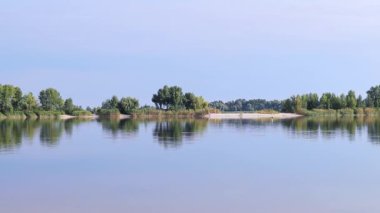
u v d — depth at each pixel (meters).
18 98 167.00
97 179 26.78
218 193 22.70
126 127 82.12
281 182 25.38
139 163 32.94
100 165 32.12
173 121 116.56
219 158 35.31
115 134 62.41
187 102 184.62
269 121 112.56
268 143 47.19
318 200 21.16
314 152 38.72
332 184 24.73
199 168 30.34
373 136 55.09
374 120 117.00
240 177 26.98
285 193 22.62
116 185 24.92
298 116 172.38
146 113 176.88
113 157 36.56
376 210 19.38
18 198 21.95
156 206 20.23
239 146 44.34
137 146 45.09
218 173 28.38
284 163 32.31
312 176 27.12
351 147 42.31
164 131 68.75
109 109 176.62
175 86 184.12
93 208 19.98
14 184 25.45
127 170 29.84
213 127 80.56
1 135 60.16
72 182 25.92
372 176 26.94
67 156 37.38
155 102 184.75
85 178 27.14
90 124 96.44
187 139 52.97
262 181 25.72
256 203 20.66
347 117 154.25
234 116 171.38
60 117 165.75
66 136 58.91
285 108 192.50
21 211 19.56
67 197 22.06
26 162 33.91
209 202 20.89
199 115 176.88
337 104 194.38
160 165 31.84
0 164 32.91
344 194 22.31
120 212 19.30
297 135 57.88
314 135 57.59
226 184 24.94
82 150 41.75
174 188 23.98
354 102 194.62
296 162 32.75
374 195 22.03
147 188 24.03
